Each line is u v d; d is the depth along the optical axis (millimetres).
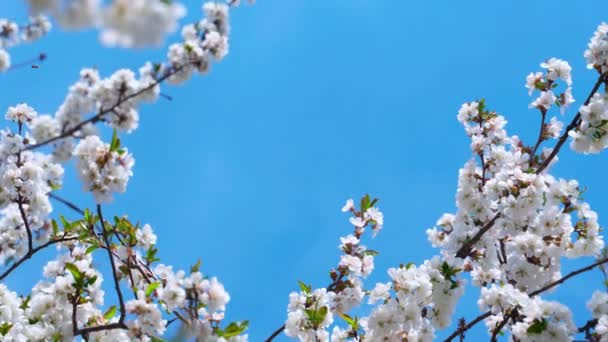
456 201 8039
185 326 5449
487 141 8164
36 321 6680
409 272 6840
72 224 7066
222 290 5297
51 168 6422
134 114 5402
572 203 7020
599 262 5852
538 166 8062
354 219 7602
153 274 6832
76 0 3398
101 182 5344
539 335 5637
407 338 6949
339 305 7227
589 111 7266
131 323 5676
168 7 3486
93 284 6449
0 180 6113
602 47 7312
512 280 7246
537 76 8102
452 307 7082
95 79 5375
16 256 6852
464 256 7727
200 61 5523
